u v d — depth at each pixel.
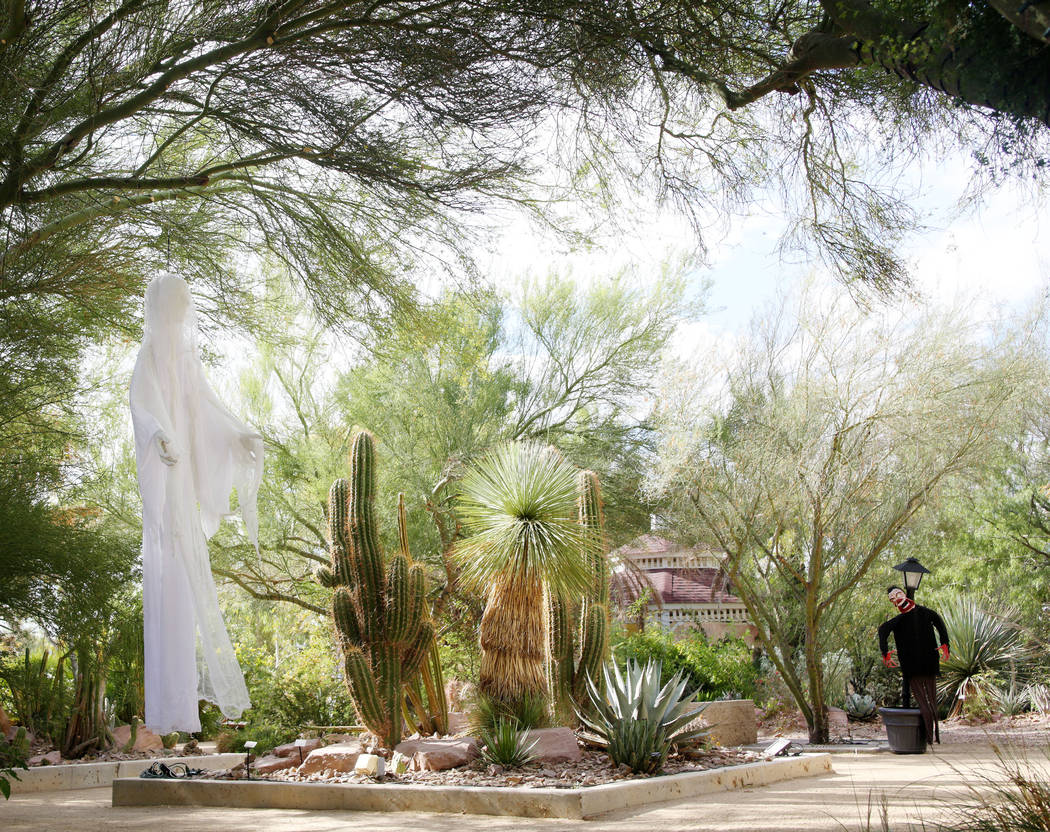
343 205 6.84
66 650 11.09
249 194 7.04
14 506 8.30
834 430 11.71
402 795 6.65
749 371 12.80
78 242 6.62
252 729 12.24
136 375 4.69
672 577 23.64
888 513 11.91
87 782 9.94
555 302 15.31
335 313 7.14
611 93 5.44
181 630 4.51
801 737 13.33
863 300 5.84
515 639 8.59
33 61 5.11
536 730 8.12
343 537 8.84
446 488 13.85
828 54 4.57
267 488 14.09
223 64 5.77
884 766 9.04
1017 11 3.11
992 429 11.49
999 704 13.77
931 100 4.70
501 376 15.06
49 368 7.45
